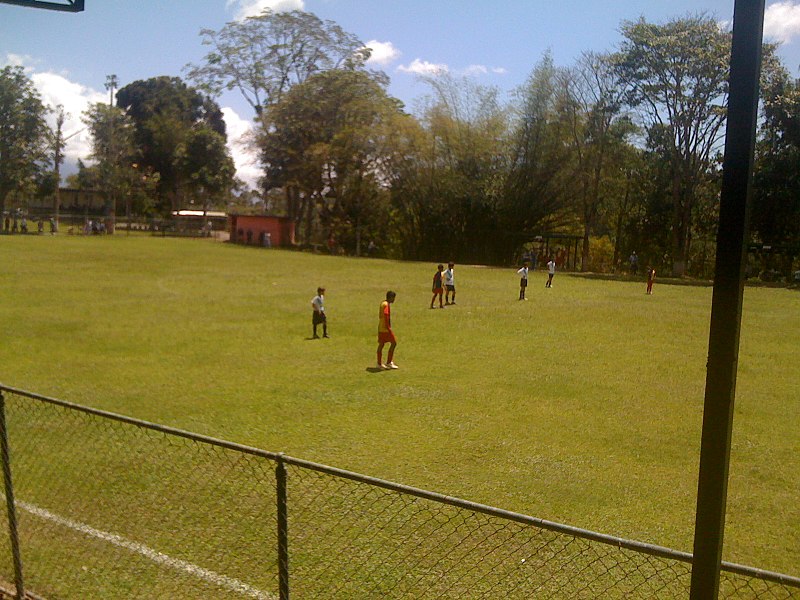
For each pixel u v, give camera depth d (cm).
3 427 549
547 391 1275
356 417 1080
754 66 257
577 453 923
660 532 676
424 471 843
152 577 554
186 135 8700
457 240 5538
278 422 1045
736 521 719
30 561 581
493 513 366
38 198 6981
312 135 5847
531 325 2109
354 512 680
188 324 1984
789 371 1508
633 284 3872
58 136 6488
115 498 695
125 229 7562
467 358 1587
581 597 534
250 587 541
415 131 5378
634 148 5056
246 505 684
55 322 1964
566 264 5272
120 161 7544
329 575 559
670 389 1303
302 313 2248
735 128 261
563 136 5053
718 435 267
